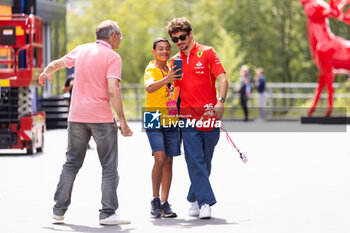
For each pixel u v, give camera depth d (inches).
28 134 1171.9
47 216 611.2
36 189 770.8
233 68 2738.7
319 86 2177.7
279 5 3248.0
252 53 3267.7
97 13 4589.1
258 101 2405.3
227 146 1318.9
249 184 802.2
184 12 3467.0
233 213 622.8
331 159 1066.1
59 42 2290.8
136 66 4510.3
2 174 904.9
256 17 3272.6
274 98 2679.6
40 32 1252.5
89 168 967.0
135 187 792.3
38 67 1245.7
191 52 601.9
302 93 2736.2
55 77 2190.0
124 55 4510.3
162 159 603.5
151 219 601.3
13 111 1176.8
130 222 577.3
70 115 577.3
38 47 1234.6
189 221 590.9
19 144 1174.3
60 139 1542.8
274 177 860.6
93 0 4598.9
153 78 601.6
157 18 4547.2
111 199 573.0
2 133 1175.6
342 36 2977.4
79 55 575.8
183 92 605.6
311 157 1099.3
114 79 565.0
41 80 593.9
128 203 684.1
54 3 2245.3
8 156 1155.9
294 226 561.6
